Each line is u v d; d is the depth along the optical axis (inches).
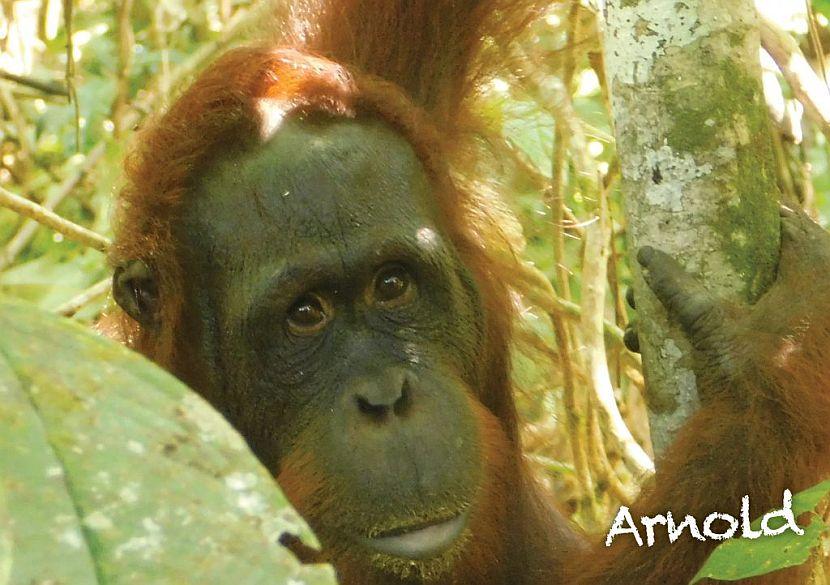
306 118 207.2
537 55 281.6
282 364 200.1
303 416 198.5
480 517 205.8
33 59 430.3
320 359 199.2
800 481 195.3
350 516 189.0
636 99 191.2
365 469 188.5
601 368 293.9
